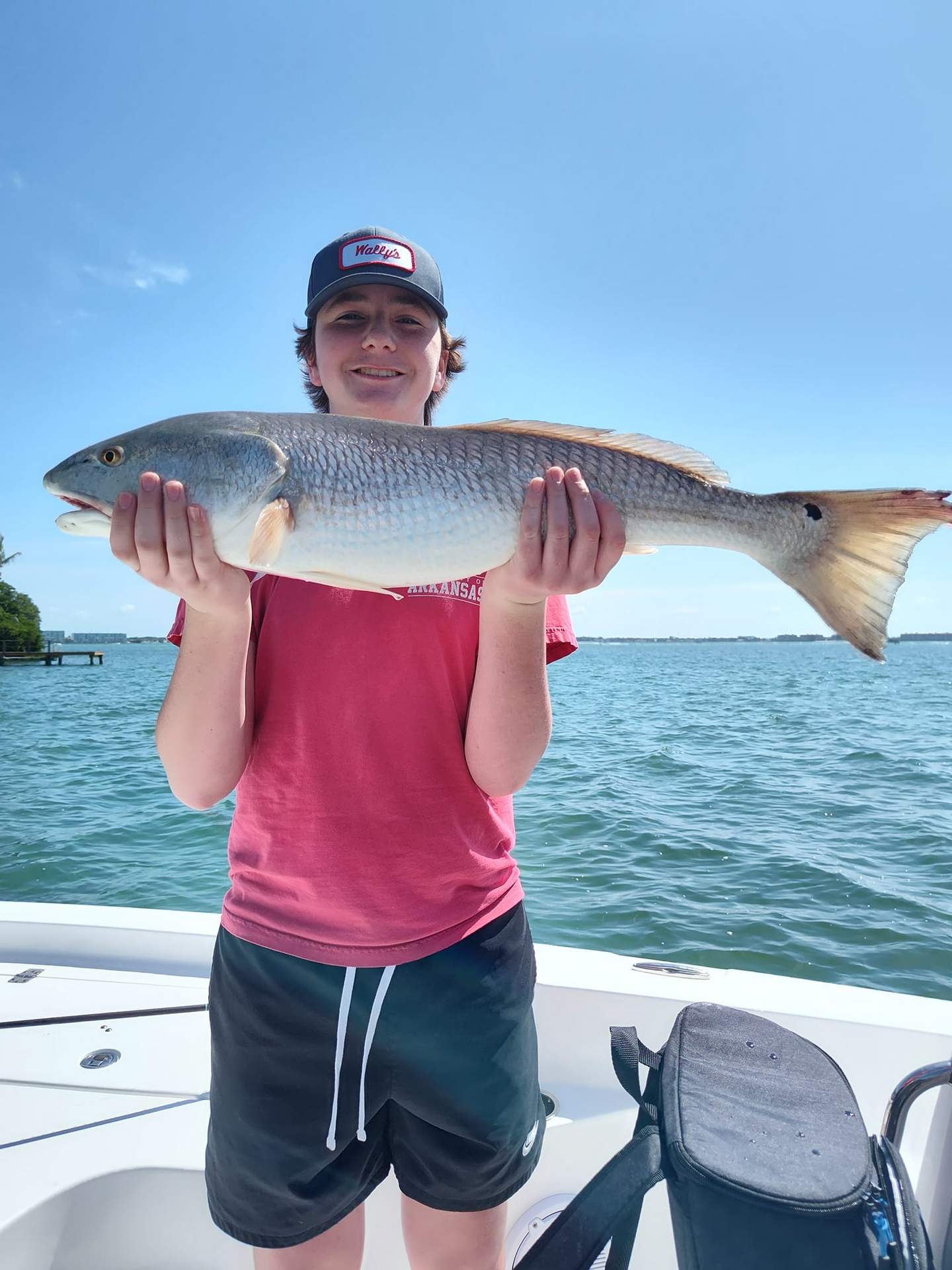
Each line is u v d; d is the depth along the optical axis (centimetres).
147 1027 296
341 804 193
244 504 211
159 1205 234
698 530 244
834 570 244
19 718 2136
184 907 645
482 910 198
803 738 1573
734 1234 153
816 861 704
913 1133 246
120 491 208
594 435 237
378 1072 187
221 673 197
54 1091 262
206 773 204
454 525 221
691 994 294
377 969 188
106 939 343
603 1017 293
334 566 214
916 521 238
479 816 205
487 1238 191
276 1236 183
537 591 201
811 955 516
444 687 206
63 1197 223
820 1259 149
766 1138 169
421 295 243
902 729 1730
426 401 277
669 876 666
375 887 190
